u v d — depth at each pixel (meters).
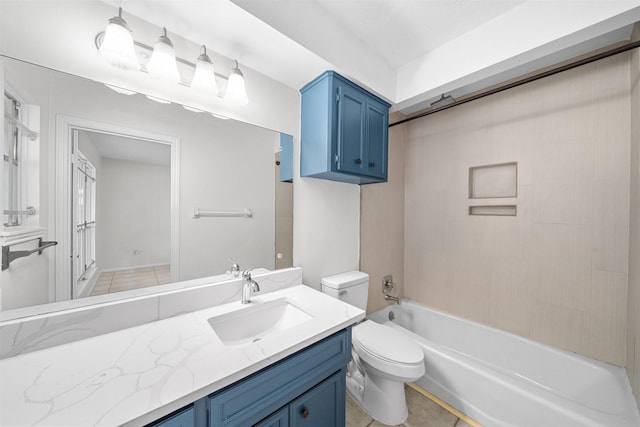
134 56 0.94
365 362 1.41
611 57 1.44
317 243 1.75
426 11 1.33
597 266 1.50
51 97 0.87
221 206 1.32
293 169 1.62
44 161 0.86
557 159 1.63
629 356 1.34
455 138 2.15
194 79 1.11
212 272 1.29
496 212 1.95
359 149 1.59
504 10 1.33
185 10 0.99
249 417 0.78
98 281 0.98
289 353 0.86
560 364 1.55
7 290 0.79
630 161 1.38
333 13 1.34
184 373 0.71
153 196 1.11
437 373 1.61
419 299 2.40
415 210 2.44
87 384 0.66
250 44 1.19
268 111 1.49
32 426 0.53
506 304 1.86
